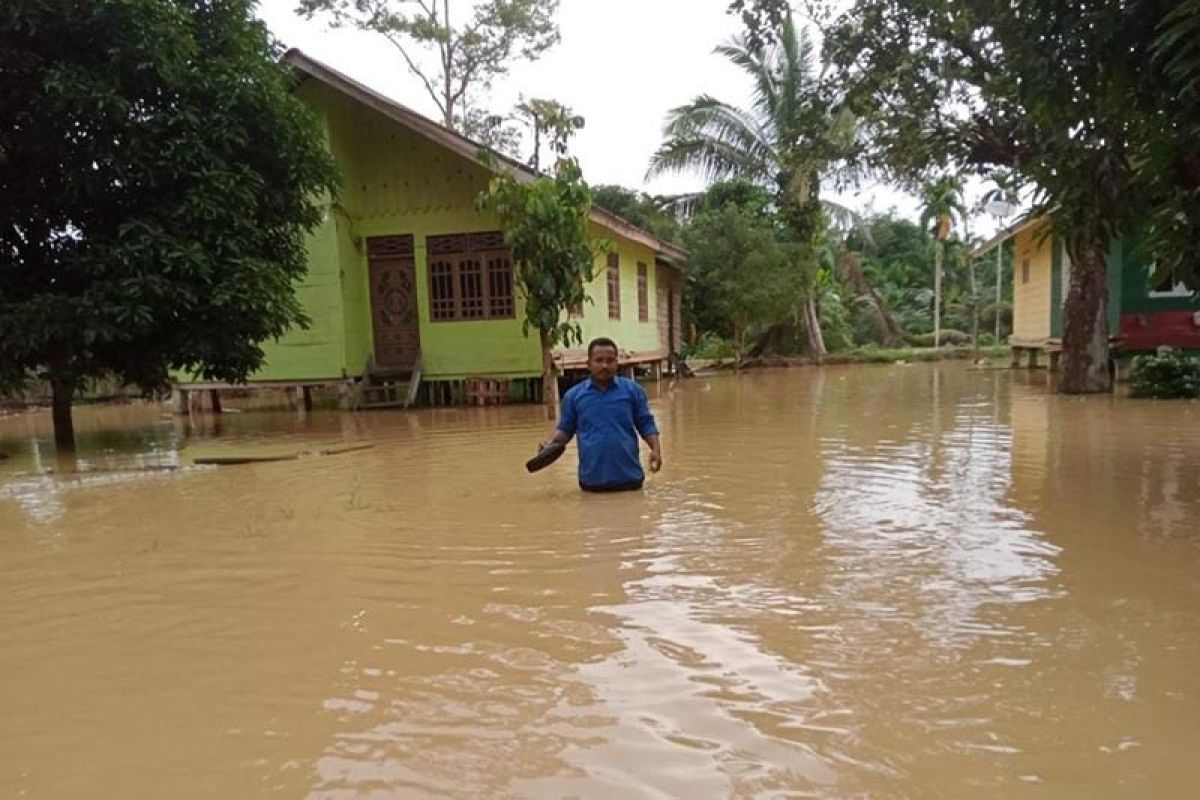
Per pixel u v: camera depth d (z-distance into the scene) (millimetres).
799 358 26234
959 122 11953
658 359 20000
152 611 3586
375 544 4570
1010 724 2340
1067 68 5207
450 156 14352
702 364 26125
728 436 8883
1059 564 3824
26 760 2344
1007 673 2666
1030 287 20156
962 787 2041
